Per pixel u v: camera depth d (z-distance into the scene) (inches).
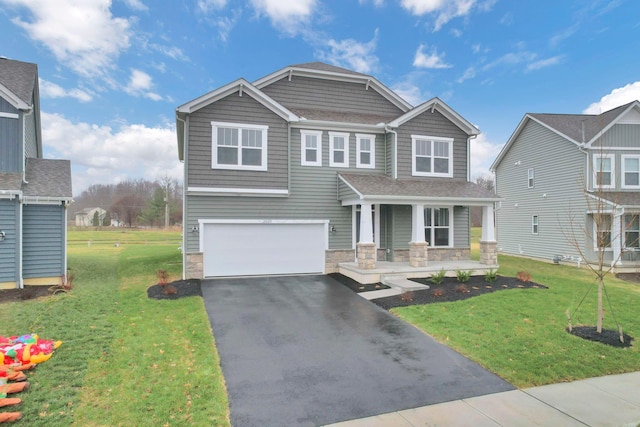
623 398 191.6
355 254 559.5
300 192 538.9
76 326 280.8
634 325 305.7
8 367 194.7
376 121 597.6
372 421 168.9
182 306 352.8
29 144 548.7
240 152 503.8
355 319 328.5
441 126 597.0
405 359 242.2
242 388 199.8
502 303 368.5
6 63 534.3
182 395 185.8
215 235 500.7
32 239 437.4
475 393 196.7
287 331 296.4
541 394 195.8
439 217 609.9
